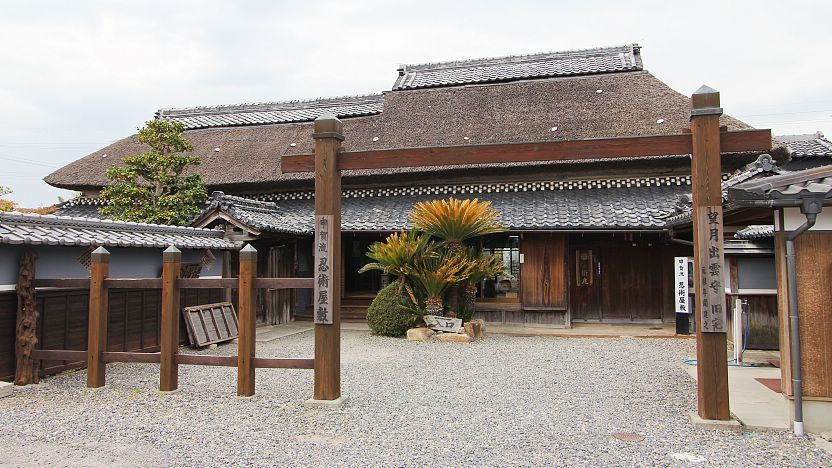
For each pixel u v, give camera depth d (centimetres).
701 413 527
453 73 2136
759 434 503
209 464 436
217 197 1228
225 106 2245
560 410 588
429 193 1591
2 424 539
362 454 456
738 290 984
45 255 757
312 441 489
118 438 498
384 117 1862
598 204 1363
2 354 688
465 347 1027
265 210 1398
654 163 1438
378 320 1162
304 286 627
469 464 432
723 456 446
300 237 1409
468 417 561
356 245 1587
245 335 639
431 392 669
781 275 527
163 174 1478
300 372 794
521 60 2125
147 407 599
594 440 488
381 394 657
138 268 918
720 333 520
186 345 1047
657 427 524
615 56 1986
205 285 667
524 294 1342
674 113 1534
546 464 431
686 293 1171
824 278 509
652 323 1364
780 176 490
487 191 1555
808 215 481
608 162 1448
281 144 1866
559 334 1215
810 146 1484
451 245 1152
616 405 607
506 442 484
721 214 517
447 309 1159
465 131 1675
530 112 1698
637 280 1380
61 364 769
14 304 706
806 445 472
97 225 838
